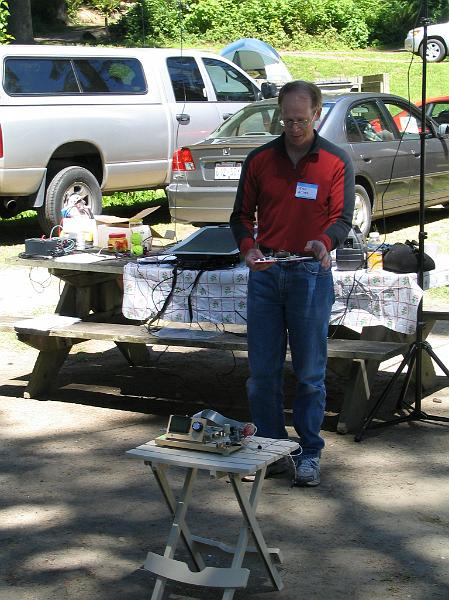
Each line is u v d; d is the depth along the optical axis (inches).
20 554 169.0
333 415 238.5
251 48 730.2
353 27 1275.8
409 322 216.7
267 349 190.4
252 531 147.0
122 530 178.1
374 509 184.1
